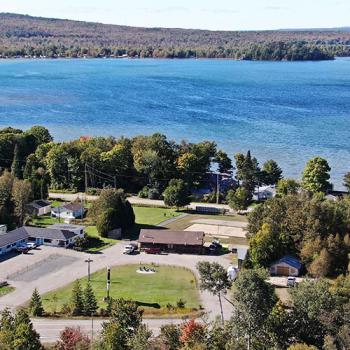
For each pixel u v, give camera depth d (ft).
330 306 242.99
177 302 314.55
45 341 268.41
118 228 437.58
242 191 506.48
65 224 444.55
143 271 369.71
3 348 230.48
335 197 527.81
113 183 584.40
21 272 364.38
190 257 397.19
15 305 314.55
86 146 607.37
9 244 400.88
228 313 302.25
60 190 579.07
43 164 603.67
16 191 461.37
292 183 543.80
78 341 244.42
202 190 579.89
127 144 609.83
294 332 238.68
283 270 363.97
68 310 305.53
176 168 577.02
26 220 463.83
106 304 315.58
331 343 223.92
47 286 343.67
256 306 236.02
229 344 229.86
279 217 391.04
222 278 286.66
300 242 377.71
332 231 380.17
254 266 370.32
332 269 361.71
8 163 620.08
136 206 526.16
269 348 230.68
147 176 581.12
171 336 245.65
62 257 393.50
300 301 245.24
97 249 411.13
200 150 600.39
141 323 263.29
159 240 409.90
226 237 437.99
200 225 469.16
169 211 512.22
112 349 231.71
